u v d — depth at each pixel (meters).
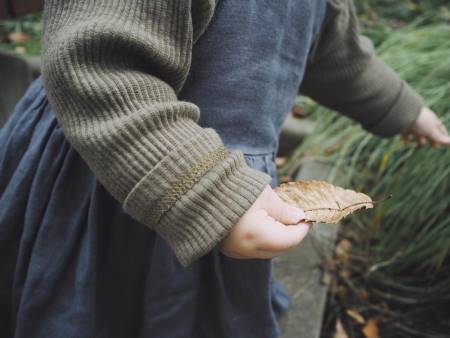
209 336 0.55
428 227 0.80
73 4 0.41
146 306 0.51
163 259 0.49
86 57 0.39
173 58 0.42
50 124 0.50
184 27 0.41
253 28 0.46
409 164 0.83
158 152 0.39
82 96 0.39
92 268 0.48
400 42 1.10
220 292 0.52
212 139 0.40
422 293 0.81
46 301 0.49
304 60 0.52
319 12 0.53
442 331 0.76
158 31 0.41
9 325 0.54
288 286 0.72
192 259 0.39
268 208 0.40
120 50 0.40
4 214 0.50
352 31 0.60
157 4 0.41
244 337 0.55
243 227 0.39
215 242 0.39
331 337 0.73
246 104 0.47
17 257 0.51
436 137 0.67
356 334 0.75
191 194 0.39
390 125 0.66
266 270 0.53
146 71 0.42
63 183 0.48
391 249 0.84
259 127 0.49
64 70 0.39
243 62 0.47
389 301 0.80
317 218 0.40
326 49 0.59
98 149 0.39
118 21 0.40
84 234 0.49
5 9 0.98
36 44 1.49
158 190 0.39
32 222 0.49
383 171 0.90
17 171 0.50
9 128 0.53
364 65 0.62
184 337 0.52
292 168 1.00
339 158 0.92
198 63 0.47
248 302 0.54
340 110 0.66
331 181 0.88
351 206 0.40
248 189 0.39
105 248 0.50
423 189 0.79
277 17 0.47
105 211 0.49
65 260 0.49
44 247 0.49
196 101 0.47
